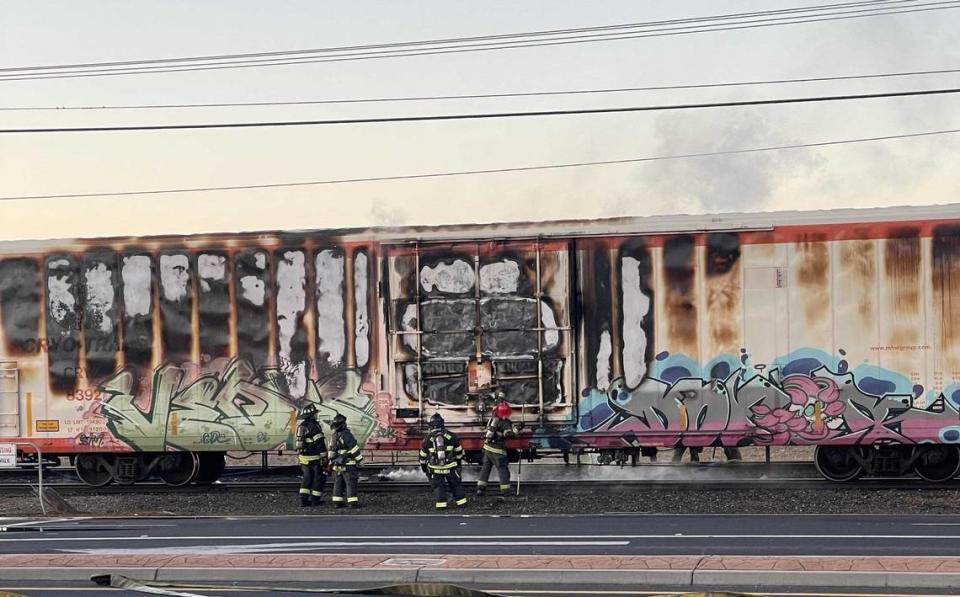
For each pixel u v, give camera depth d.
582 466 37.03
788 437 30.08
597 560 20.42
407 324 31.69
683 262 30.62
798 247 30.11
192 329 32.84
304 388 32.22
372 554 21.98
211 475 36.47
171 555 22.44
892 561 19.52
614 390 30.81
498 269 31.34
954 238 29.41
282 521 28.06
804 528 24.25
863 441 29.75
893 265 29.70
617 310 30.84
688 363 30.53
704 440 30.45
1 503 32.38
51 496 31.31
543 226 31.28
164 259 32.97
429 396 31.59
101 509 31.36
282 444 32.34
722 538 23.08
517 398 31.19
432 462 29.64
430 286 31.62
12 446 31.56
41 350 33.50
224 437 32.66
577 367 30.98
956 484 30.84
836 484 31.25
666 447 30.97
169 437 32.91
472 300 31.39
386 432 31.77
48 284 33.47
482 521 27.09
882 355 29.67
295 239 32.38
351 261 32.09
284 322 32.38
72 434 33.34
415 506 30.36
